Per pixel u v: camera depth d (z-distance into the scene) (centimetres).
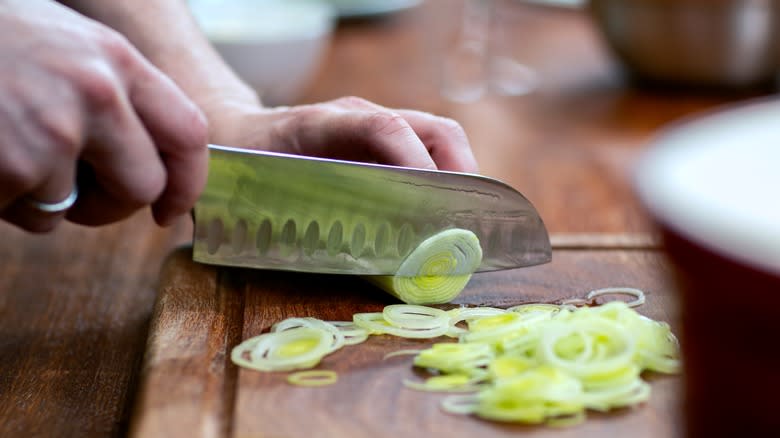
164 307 66
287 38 112
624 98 125
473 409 56
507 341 61
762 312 41
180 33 81
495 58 140
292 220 66
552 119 116
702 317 44
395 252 67
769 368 44
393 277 68
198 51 81
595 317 61
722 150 44
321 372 60
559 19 177
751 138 44
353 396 58
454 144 73
